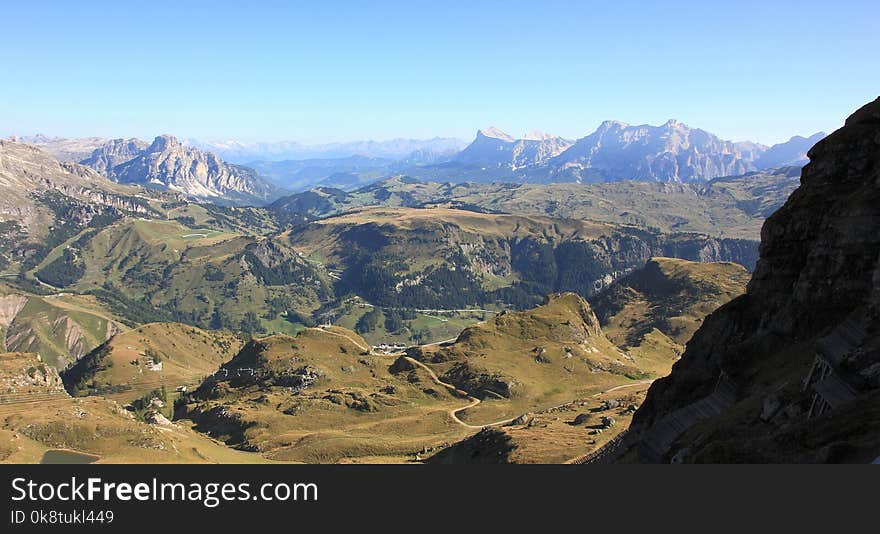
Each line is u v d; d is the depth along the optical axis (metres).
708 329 105.31
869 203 88.69
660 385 109.50
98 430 178.88
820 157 103.38
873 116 99.12
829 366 67.94
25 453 161.25
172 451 181.25
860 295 84.31
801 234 98.75
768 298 99.88
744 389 88.88
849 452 55.97
